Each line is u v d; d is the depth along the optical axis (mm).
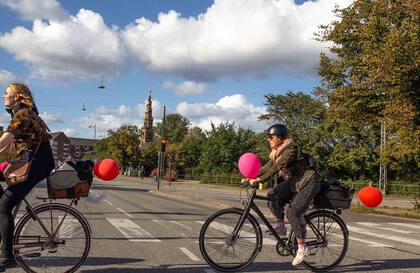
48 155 4973
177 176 65562
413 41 16734
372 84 19172
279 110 58344
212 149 58844
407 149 19203
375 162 49125
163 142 36000
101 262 6254
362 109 21141
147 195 26594
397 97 18156
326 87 23188
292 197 5895
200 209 17062
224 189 45375
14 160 4809
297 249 5867
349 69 21969
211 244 5684
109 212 13945
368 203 5969
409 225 14320
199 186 49875
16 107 4875
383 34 18703
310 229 6074
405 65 16875
